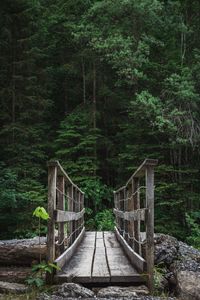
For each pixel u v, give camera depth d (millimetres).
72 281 5504
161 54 22344
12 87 20875
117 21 21125
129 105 21438
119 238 10125
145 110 18297
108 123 24375
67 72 24484
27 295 4996
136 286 5535
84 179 21016
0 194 15844
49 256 5539
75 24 23562
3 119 21219
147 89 20656
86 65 24938
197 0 22578
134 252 6535
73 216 8047
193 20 22656
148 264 5504
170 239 7703
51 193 5617
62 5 24500
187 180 19594
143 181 18188
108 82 24344
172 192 19453
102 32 21109
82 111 23234
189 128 19109
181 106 19375
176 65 20719
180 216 19375
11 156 20281
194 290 5262
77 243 8992
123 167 21531
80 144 21250
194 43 22203
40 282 5352
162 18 21359
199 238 15195
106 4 19953
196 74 19453
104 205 21422
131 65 19297
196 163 20703
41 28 21812
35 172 19391
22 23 21062
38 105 21625
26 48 21359
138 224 6684
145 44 19500
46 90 22375
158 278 5902
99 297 5023
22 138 20484
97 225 19578
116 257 7512
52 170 5641
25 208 17281
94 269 6109
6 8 20469
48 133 23531
